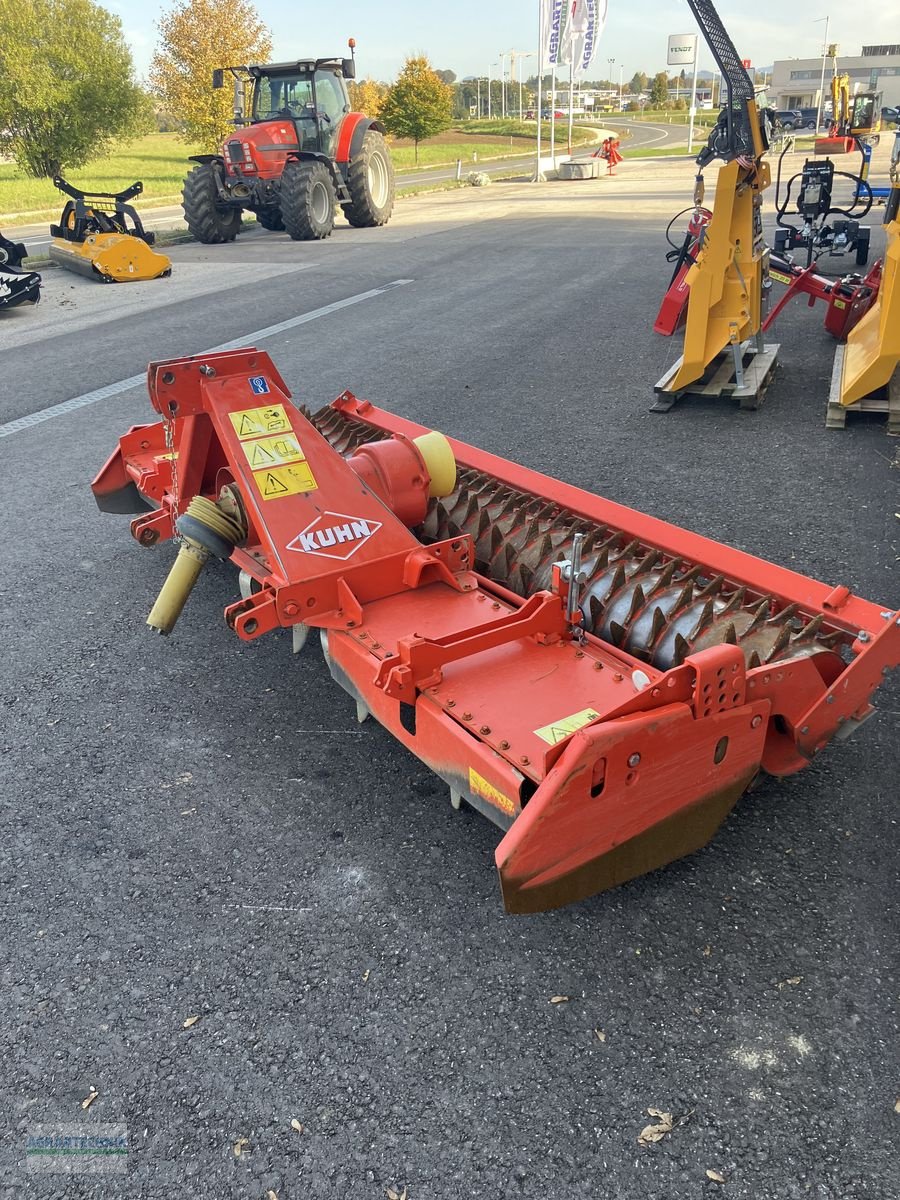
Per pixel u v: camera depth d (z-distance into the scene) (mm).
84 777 3088
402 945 2389
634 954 2334
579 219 18391
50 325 10461
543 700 2459
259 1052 2127
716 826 2494
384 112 40125
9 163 41438
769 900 2484
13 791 3027
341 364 8359
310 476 2986
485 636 2580
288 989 2279
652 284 11406
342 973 2314
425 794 2947
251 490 2891
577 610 2715
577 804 2068
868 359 6062
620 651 2668
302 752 3184
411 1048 2119
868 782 2914
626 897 2508
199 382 2977
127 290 12570
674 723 2170
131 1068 2102
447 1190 1833
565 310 10258
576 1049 2100
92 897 2582
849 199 18094
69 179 30469
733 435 6172
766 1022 2146
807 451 5785
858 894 2494
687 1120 1942
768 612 2770
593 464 5742
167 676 3674
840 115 25031
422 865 2652
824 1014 2162
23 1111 2020
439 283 12242
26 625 4094
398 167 40594
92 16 26672
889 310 5629
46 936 2459
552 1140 1914
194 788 3016
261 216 18828
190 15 25172
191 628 4043
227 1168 1891
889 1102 1961
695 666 2180
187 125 26891
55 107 26219
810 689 2512
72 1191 1864
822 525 4676
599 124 91438
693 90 45594
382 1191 1835
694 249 7945
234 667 3730
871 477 5293
